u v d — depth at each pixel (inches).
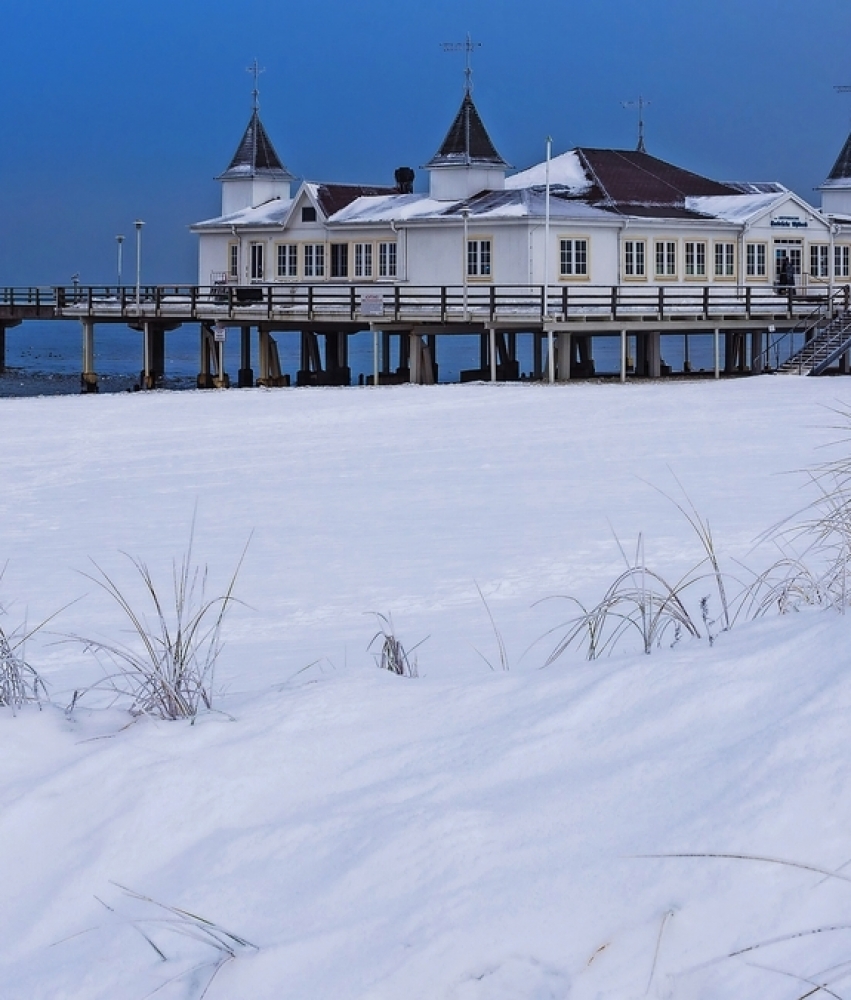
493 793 163.3
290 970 136.2
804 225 2094.0
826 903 130.7
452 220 1903.3
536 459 837.8
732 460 778.8
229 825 170.4
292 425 1115.3
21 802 180.4
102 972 143.9
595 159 2134.6
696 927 130.6
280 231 2164.1
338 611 397.4
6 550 563.8
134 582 471.8
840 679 168.4
